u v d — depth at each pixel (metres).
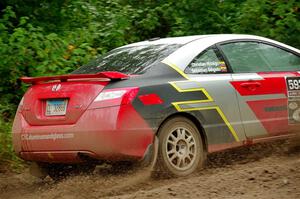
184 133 11.16
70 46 17.05
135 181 10.78
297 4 18.53
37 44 16.39
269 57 12.87
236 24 19.00
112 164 10.98
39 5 19.08
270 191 9.23
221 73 11.91
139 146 10.52
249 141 12.04
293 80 12.91
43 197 10.77
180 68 11.40
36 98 11.34
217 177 10.50
